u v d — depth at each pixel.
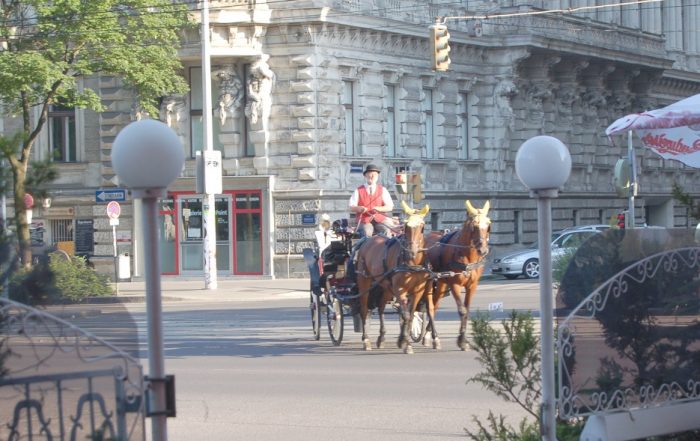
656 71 69.56
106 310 7.16
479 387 16.05
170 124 48.00
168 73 42.31
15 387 6.84
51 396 6.88
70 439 6.90
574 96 62.16
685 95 77.38
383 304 21.58
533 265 48.38
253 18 46.28
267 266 47.41
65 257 8.35
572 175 63.06
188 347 22.53
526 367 9.55
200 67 48.16
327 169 47.25
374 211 22.50
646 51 68.06
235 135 47.66
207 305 36.97
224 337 24.62
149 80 41.69
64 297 7.27
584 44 60.34
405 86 51.75
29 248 7.25
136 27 41.94
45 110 41.38
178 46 43.84
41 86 39.66
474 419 10.25
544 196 8.18
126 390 7.06
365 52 49.16
